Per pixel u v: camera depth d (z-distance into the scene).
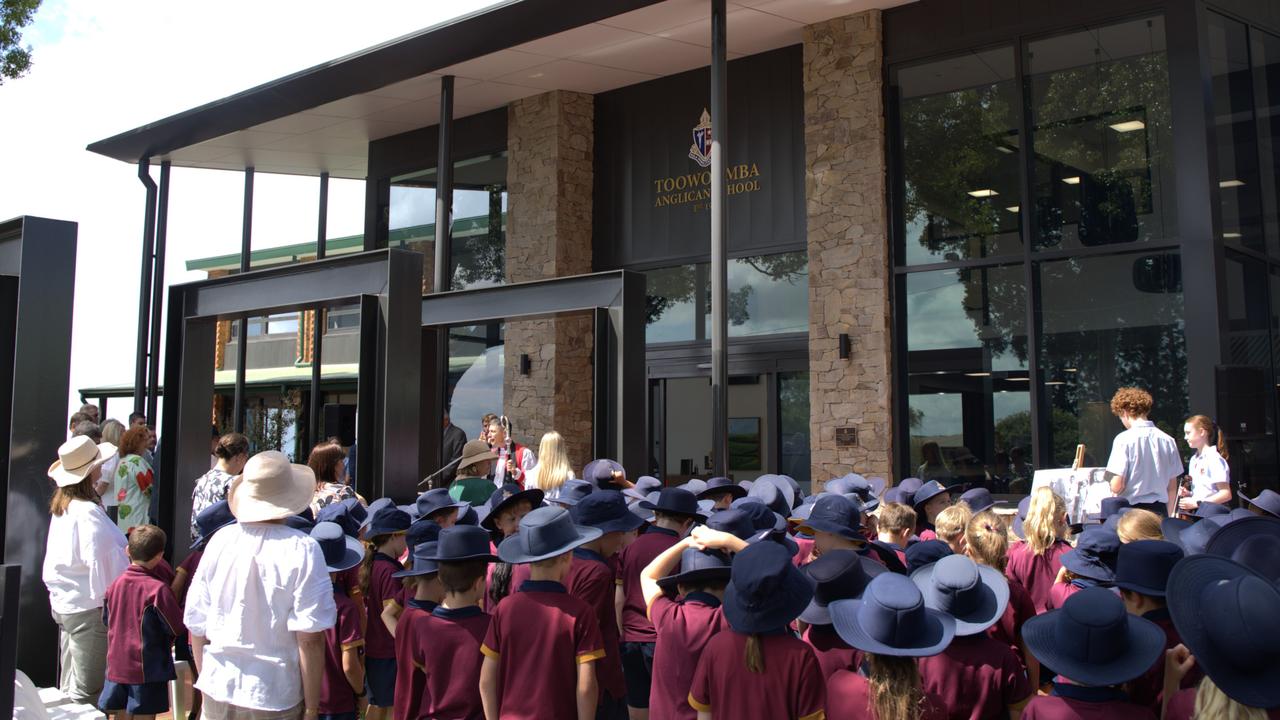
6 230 6.91
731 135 13.50
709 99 13.71
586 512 4.90
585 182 14.64
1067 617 3.20
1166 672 3.53
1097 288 10.67
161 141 15.71
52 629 6.73
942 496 6.74
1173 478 7.61
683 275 13.93
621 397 9.68
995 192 11.28
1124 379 10.45
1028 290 10.97
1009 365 11.11
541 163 14.53
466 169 15.98
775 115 13.14
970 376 11.32
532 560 3.98
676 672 3.82
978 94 11.43
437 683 4.14
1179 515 7.71
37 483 6.69
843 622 3.35
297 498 4.20
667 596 4.21
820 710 3.27
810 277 12.12
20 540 6.64
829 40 12.13
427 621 4.23
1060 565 5.24
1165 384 10.24
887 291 11.73
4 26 13.05
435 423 11.53
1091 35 10.80
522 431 14.31
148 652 5.39
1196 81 9.96
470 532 4.25
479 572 4.25
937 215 11.62
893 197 11.85
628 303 9.84
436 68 12.99
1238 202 10.67
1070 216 10.85
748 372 13.29
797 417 13.03
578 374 14.34
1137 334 10.43
